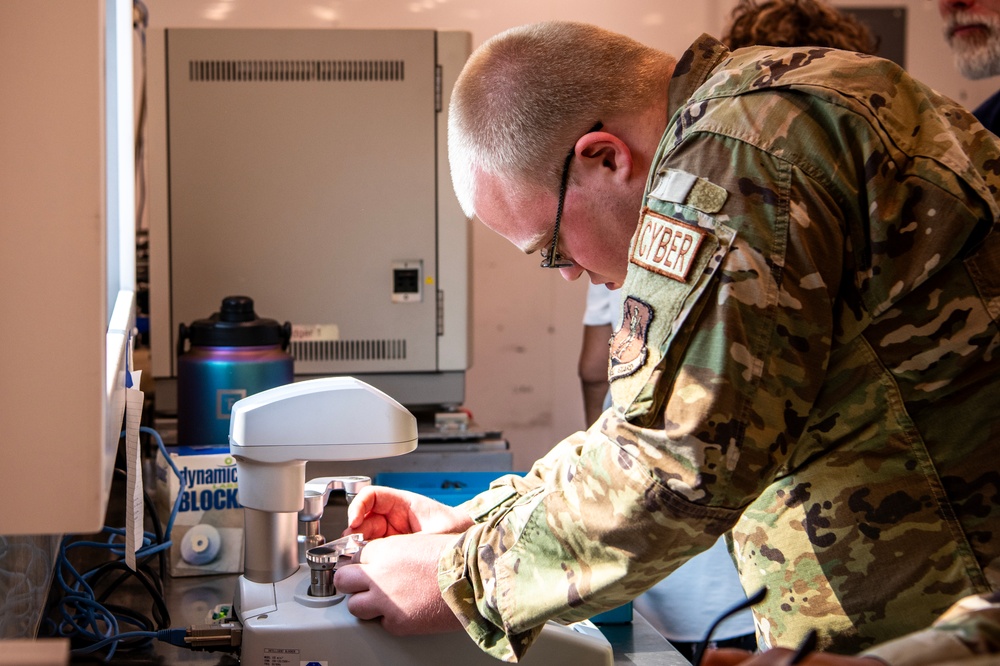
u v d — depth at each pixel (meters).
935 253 0.80
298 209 1.88
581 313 3.18
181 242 1.86
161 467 1.32
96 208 0.63
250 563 1.06
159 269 1.86
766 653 0.51
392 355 1.92
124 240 1.18
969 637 0.51
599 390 2.68
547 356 3.18
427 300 1.92
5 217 0.62
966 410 0.83
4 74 0.62
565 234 1.01
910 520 0.84
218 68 1.84
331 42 1.86
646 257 0.83
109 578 1.27
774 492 0.91
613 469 0.80
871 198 0.80
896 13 3.18
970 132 0.91
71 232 0.63
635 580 0.80
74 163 0.62
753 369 0.76
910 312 0.82
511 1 3.07
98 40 0.62
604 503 0.80
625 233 0.98
